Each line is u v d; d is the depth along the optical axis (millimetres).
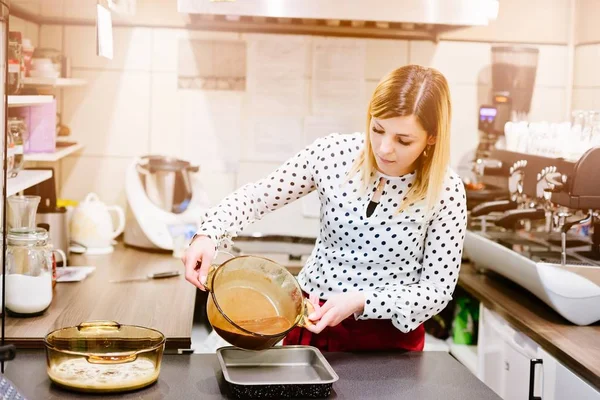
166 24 3295
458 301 3078
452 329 3125
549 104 3455
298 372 1766
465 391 1709
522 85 3314
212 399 1602
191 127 3355
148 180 3184
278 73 3357
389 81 1781
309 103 3387
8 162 2334
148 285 2580
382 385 1731
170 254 3105
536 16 3406
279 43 3340
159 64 3314
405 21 2707
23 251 2117
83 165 3334
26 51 2623
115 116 3326
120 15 2814
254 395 1601
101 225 3062
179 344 1965
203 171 3387
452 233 1931
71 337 1720
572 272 2301
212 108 3354
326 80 3379
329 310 1783
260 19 3096
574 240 2668
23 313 2117
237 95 3355
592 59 3215
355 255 1994
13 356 1532
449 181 1920
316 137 3402
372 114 1782
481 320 2779
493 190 3078
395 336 2031
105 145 3334
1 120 1740
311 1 2646
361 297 1844
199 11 2625
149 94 3328
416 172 1932
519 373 2395
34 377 1688
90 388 1578
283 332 1635
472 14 2727
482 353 2758
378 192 1942
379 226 1945
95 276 2680
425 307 1897
